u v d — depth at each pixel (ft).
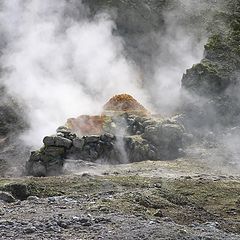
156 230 55.31
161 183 96.53
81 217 59.93
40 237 51.31
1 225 55.36
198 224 63.98
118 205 68.85
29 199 79.77
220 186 95.96
